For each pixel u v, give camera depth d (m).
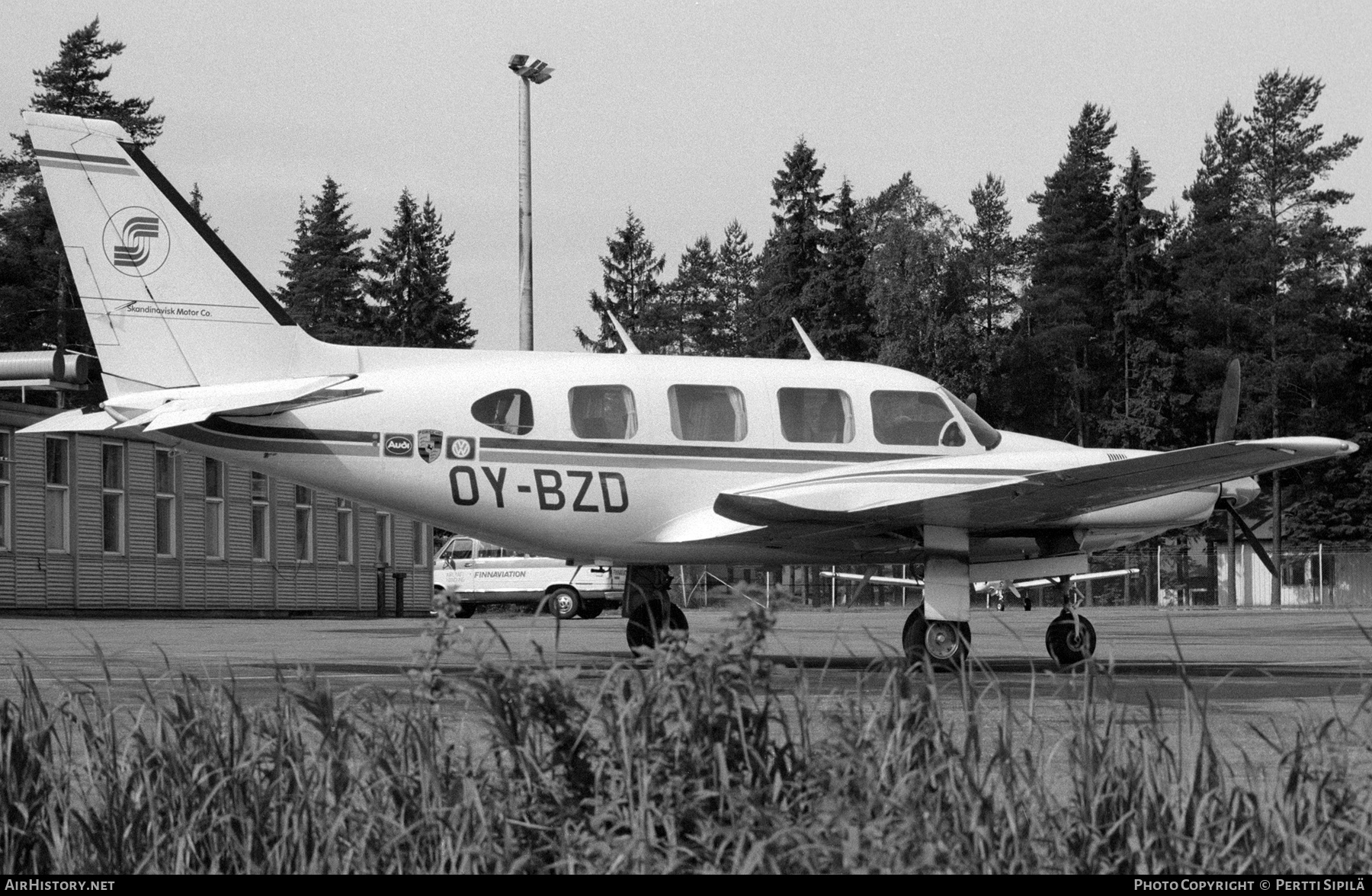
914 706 13.76
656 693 13.41
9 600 87.75
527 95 85.88
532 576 120.94
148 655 46.16
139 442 100.50
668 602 43.09
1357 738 15.27
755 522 37.47
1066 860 12.49
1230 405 46.25
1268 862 12.55
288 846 13.23
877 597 176.62
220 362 39.41
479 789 13.43
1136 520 41.06
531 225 85.94
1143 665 43.06
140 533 100.12
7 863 13.69
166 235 39.44
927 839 12.12
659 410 39.69
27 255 196.25
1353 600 188.12
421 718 14.20
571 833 13.05
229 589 108.50
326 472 38.56
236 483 109.88
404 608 130.38
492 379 39.31
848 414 41.00
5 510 88.12
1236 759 20.47
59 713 16.34
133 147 39.38
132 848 13.47
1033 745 20.98
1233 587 188.50
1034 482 35.81
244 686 31.19
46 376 86.31
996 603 147.00
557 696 13.60
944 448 41.47
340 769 13.88
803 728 14.10
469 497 38.84
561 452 39.09
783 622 100.50
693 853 12.45
